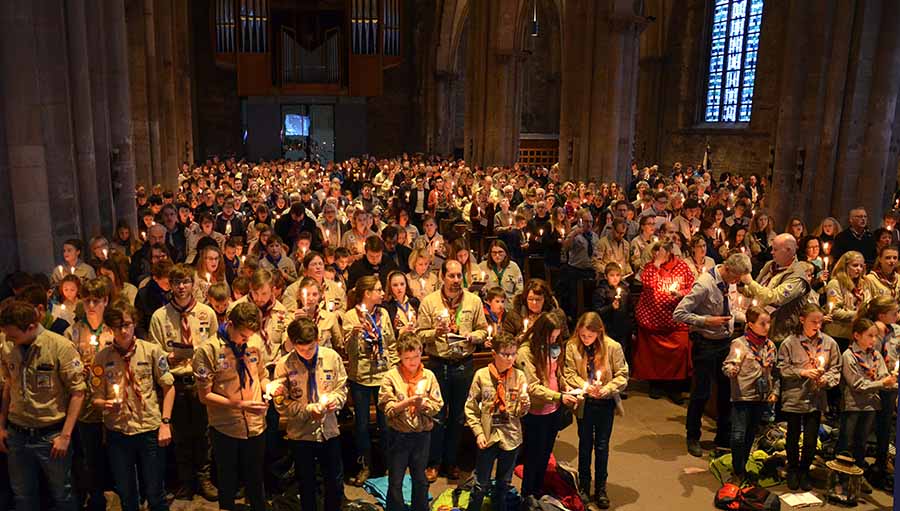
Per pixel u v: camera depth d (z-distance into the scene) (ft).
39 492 19.22
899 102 44.34
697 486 22.97
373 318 22.25
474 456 24.50
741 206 44.80
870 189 44.65
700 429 25.23
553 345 20.08
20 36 27.30
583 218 37.91
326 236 38.40
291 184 68.80
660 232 36.78
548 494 21.33
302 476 18.75
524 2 97.45
